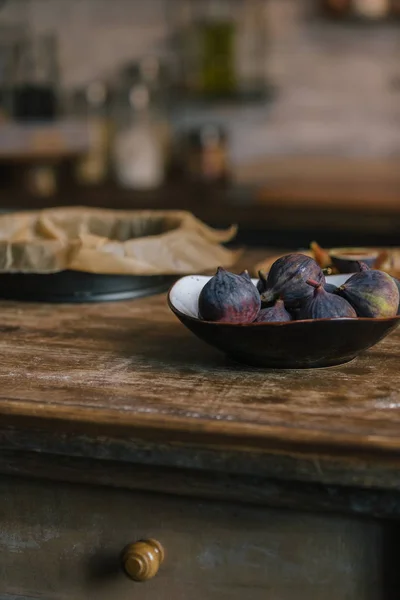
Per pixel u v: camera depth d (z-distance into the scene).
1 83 3.20
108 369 1.20
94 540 1.12
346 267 1.43
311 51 3.28
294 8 3.26
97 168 3.21
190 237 1.50
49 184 3.12
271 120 3.36
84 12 3.40
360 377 1.17
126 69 3.40
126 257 1.43
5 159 3.03
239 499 1.07
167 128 3.26
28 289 1.49
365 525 1.05
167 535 1.10
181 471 1.07
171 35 3.34
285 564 1.08
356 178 3.28
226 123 3.39
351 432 1.03
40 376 1.18
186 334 1.33
